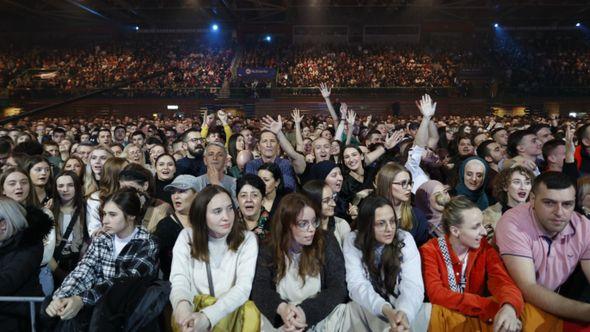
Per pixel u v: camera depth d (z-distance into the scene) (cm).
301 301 331
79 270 327
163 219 404
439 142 902
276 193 474
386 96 2767
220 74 2992
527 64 3128
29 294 337
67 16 3266
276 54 3250
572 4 2872
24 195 421
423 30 3475
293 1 3048
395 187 392
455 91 2752
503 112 2638
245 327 323
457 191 503
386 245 337
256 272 333
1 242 328
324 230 354
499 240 328
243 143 715
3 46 3366
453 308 322
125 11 3250
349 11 3312
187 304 307
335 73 2966
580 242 311
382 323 324
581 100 2702
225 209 328
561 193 295
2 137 698
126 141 1070
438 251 343
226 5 2961
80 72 3039
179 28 3566
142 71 3045
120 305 303
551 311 297
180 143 780
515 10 3189
